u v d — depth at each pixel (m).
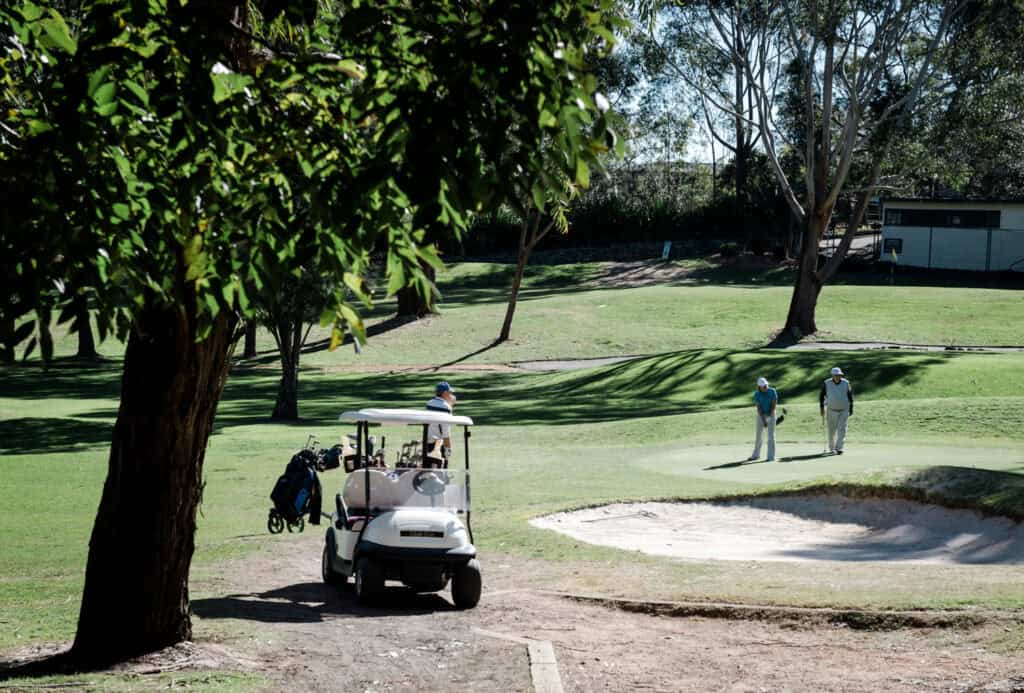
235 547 16.83
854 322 61.66
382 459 13.72
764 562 14.95
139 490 9.41
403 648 9.99
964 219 77.31
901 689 8.24
